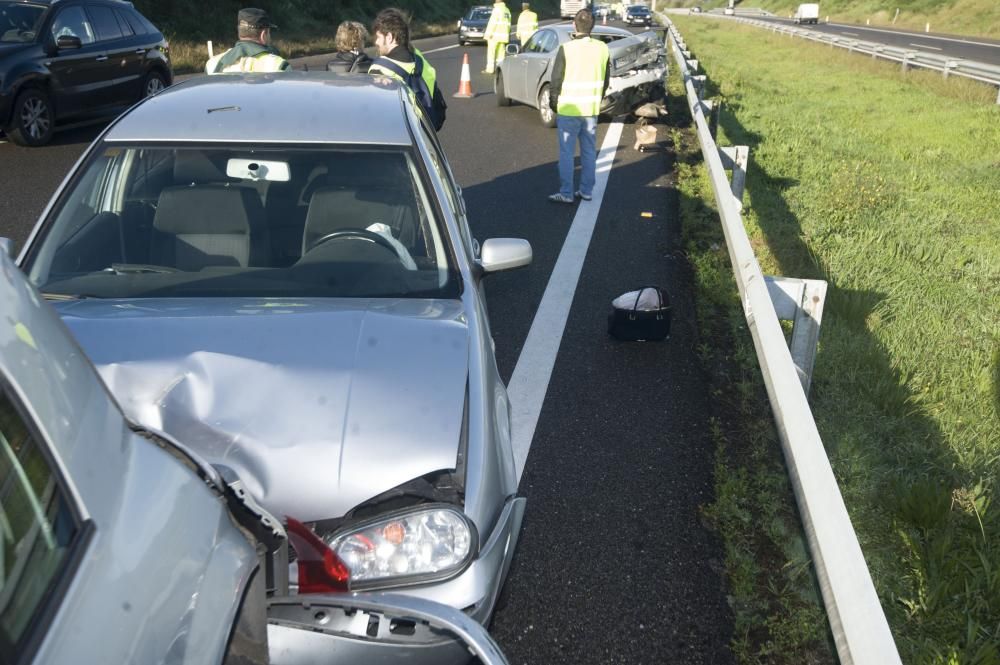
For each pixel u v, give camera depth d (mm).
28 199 9055
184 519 1637
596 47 9289
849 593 2404
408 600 2096
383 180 3734
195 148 3775
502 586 2652
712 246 8242
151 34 14148
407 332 2934
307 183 3738
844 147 14086
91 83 12656
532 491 4230
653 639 3328
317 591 2250
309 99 4129
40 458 1344
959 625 3449
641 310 5863
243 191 3709
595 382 5418
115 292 3359
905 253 8523
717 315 6590
